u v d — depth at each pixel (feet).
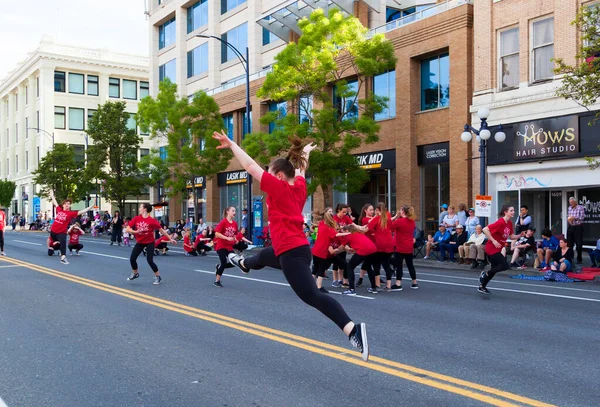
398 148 83.05
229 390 17.47
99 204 212.43
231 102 121.60
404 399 16.48
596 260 53.01
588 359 21.03
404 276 50.11
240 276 48.73
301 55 73.72
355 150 90.74
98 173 140.15
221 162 106.83
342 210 42.37
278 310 31.35
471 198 73.56
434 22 77.61
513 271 53.11
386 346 23.03
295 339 24.16
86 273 50.37
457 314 30.32
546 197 68.23
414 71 81.82
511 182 70.03
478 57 72.54
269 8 116.06
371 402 16.24
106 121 140.97
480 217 58.90
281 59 74.54
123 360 21.03
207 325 27.20
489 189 72.13
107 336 24.94
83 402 16.51
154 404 16.29
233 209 41.50
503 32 70.74
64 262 60.13
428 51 78.74
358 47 72.54
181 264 60.70
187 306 32.60
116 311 31.04
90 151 140.77
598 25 49.67
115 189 140.05
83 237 134.31
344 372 19.31
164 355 21.68
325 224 39.22
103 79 218.18
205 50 136.05
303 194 16.15
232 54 127.54
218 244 41.50
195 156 104.63
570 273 47.55
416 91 81.97
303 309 31.65
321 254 39.29
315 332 25.58
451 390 17.28
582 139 62.28
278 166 16.25
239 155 15.61
